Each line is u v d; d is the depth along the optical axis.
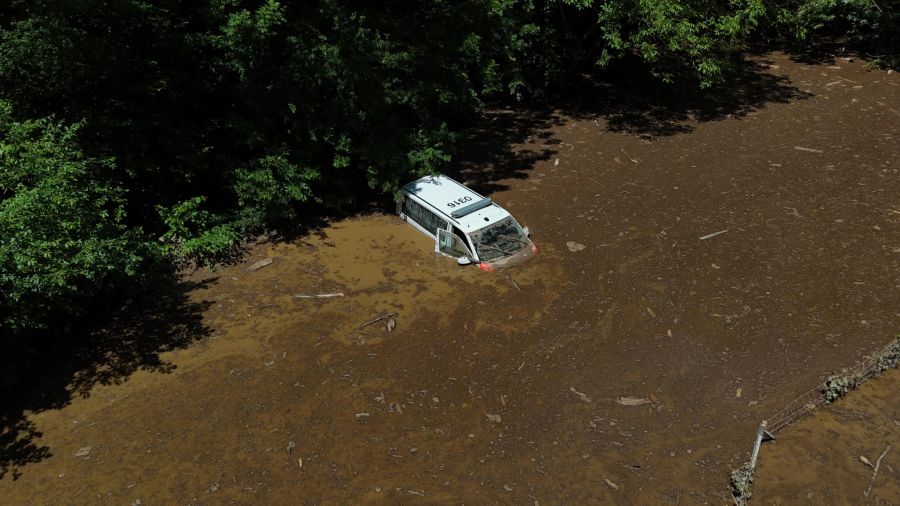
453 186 14.84
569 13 21.67
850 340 11.45
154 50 13.84
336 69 13.78
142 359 11.55
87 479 9.33
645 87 22.86
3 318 10.37
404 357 11.38
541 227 14.88
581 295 12.71
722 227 14.71
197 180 15.45
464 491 9.02
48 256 9.96
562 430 9.93
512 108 21.69
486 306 12.51
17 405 10.68
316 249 14.41
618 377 10.87
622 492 8.96
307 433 9.98
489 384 10.80
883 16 23.97
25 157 11.11
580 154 18.38
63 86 12.88
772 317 12.04
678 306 12.37
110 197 12.31
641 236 14.45
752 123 19.98
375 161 14.42
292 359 11.40
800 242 14.09
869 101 21.12
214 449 9.75
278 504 8.89
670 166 17.53
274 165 14.09
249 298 12.96
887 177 16.50
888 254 13.59
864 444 9.57
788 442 9.64
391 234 14.88
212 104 15.62
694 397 10.45
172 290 13.27
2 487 9.24
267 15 13.09
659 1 17.73
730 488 8.95
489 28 17.77
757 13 19.53
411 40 15.34
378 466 9.42
